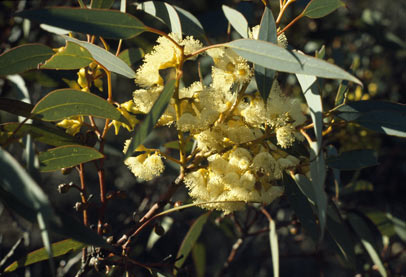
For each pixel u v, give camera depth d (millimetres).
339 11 982
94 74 515
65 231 417
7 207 423
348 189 694
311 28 938
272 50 416
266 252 922
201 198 456
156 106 406
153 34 664
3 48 757
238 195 445
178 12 518
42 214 370
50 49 479
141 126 399
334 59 758
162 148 721
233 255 747
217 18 739
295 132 457
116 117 469
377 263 608
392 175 894
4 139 469
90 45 457
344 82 505
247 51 422
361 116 472
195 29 519
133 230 488
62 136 502
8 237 934
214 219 676
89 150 474
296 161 471
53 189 984
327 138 684
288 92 830
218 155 453
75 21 417
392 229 665
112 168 970
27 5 771
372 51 1043
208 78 691
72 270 792
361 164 499
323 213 404
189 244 582
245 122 447
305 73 406
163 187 934
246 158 445
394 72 1061
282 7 463
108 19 422
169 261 523
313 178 429
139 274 705
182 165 462
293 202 483
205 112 431
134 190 925
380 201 842
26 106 493
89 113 463
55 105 450
